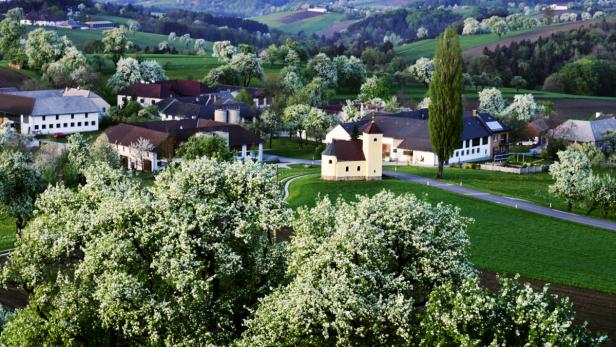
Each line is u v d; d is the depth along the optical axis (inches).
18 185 4192.9
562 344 1851.6
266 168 2778.1
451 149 6151.6
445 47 5989.2
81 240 2500.0
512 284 2130.9
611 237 4478.3
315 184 5792.3
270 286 2459.4
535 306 1968.5
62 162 5698.8
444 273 2313.0
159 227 2377.0
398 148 7524.6
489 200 5364.2
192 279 2219.5
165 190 2652.6
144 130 7249.0
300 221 2450.8
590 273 3715.6
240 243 2513.5
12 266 2539.4
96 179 2815.0
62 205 2669.8
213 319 2330.2
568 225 4739.2
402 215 2418.8
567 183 5167.3
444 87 6038.4
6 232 4446.4
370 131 5989.2
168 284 2301.9
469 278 2095.2
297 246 2351.1
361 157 6023.6
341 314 2047.2
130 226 2402.8
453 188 5762.8
